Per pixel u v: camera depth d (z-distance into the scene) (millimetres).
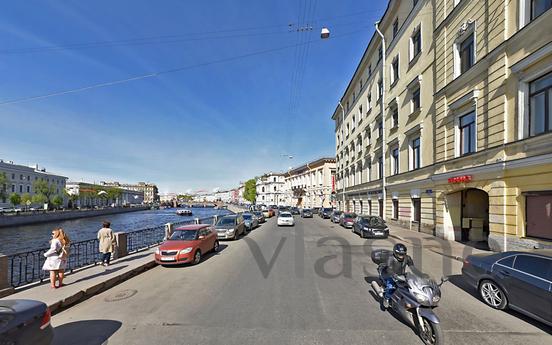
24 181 68375
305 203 64250
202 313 5016
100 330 4469
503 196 9898
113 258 9500
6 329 3115
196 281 7152
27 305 3520
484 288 5363
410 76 17672
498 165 10023
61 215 51781
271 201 96938
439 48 14266
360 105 30109
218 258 10156
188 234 10055
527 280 4562
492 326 4398
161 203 146750
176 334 4234
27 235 33062
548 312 4191
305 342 3916
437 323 3713
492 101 10477
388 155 21391
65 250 6648
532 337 4051
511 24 9828
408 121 17875
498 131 10164
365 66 28109
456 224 13539
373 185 25375
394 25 21031
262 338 4043
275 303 5426
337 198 42344
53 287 6371
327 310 5059
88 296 6281
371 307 5199
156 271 8492
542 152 8477
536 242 8602
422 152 15953
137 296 6145
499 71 10164
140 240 12648
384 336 4078
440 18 14273
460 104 12344
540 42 8594
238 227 15844
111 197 104125
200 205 164375
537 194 8664
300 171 69188
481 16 11250
